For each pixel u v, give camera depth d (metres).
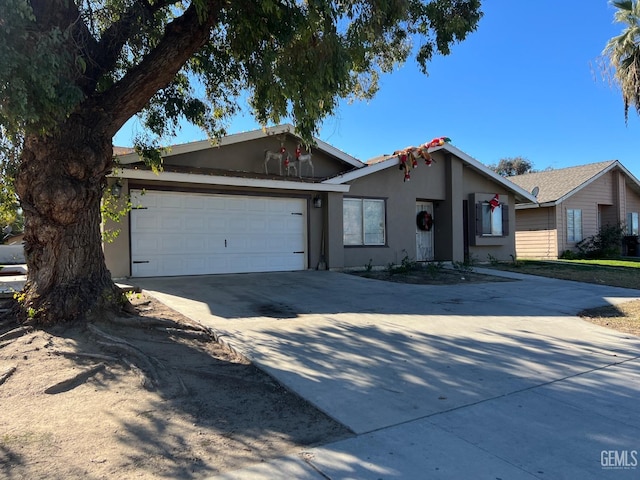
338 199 14.27
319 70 6.21
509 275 14.28
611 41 12.42
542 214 23.14
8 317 6.17
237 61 8.21
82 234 6.32
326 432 3.74
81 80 6.23
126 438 3.57
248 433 3.70
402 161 15.28
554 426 3.86
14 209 8.09
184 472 3.10
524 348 6.21
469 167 17.64
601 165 24.67
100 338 5.59
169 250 11.66
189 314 7.54
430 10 8.02
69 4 6.12
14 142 6.39
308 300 9.30
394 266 15.34
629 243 24.25
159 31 7.96
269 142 13.62
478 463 3.25
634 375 5.16
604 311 8.87
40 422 3.81
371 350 5.94
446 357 5.75
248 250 12.91
